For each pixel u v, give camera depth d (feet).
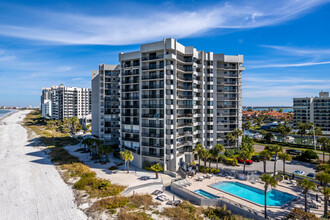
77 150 231.50
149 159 166.09
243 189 127.75
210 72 191.62
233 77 203.41
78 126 391.04
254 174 144.77
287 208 101.91
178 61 166.61
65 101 509.76
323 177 91.40
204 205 106.52
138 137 176.35
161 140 160.56
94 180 132.87
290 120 546.26
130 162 179.22
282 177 140.67
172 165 159.43
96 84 270.26
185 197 115.24
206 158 155.53
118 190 119.03
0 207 103.30
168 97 156.66
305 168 165.48
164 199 110.01
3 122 568.41
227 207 103.40
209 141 192.54
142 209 99.86
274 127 421.18
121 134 185.78
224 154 191.21
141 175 149.18
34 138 308.81
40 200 110.32
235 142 201.57
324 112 388.57
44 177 144.05
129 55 178.19
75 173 150.10
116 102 242.17
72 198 112.68
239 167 167.73
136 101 177.88
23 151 226.99
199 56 187.42
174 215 93.30
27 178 142.20
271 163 180.34
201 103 188.96
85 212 97.60
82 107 545.44
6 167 167.02
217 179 142.82
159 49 158.61
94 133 276.41
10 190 122.93
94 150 207.10
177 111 170.09
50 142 275.59
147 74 168.66
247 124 323.98
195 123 183.21
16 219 92.73
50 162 182.39
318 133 271.49
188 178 144.66
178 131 170.50
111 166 170.09
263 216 92.84
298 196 114.83
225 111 207.51
